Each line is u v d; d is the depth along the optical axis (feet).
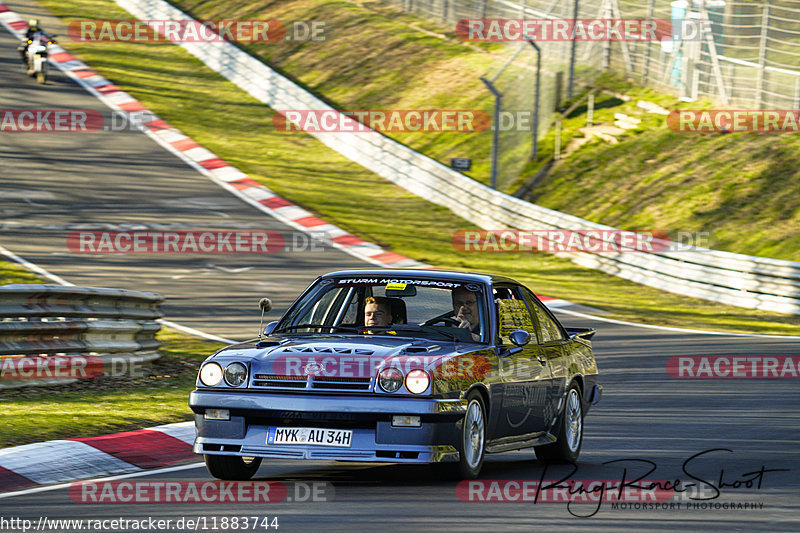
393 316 93.04
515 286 100.12
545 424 96.22
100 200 321.52
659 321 235.40
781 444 106.83
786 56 431.43
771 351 187.11
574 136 397.60
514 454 106.83
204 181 360.69
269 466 94.07
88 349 139.54
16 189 320.70
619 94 421.18
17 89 431.43
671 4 410.31
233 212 327.88
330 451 78.84
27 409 114.21
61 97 434.30
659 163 361.51
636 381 155.02
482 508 73.67
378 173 400.88
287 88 464.65
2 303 126.93
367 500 75.97
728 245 305.94
